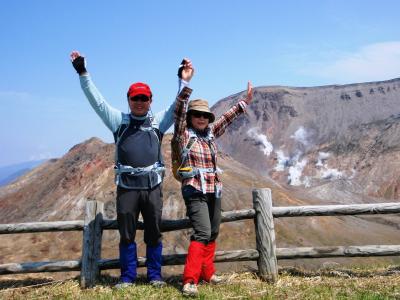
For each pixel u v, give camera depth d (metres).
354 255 3.95
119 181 3.54
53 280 4.27
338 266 4.53
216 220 3.66
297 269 4.26
